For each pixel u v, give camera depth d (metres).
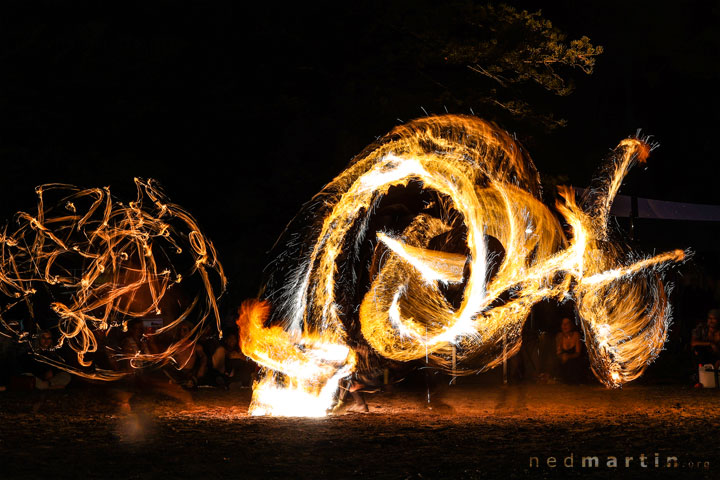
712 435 8.99
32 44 18.30
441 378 15.08
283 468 7.23
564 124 19.53
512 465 7.27
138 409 11.97
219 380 14.95
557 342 15.93
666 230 20.38
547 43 18.70
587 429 9.45
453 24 19.27
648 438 8.77
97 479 6.89
